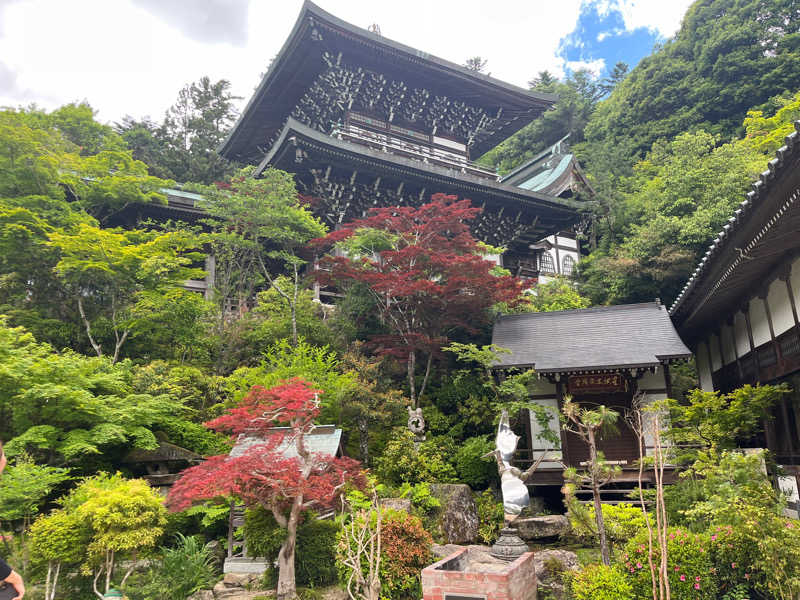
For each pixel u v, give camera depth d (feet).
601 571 29.37
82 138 98.02
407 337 64.08
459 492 50.44
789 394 45.19
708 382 72.28
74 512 35.58
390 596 33.88
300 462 38.24
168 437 53.57
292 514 35.50
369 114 104.37
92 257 58.80
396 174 90.07
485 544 48.42
